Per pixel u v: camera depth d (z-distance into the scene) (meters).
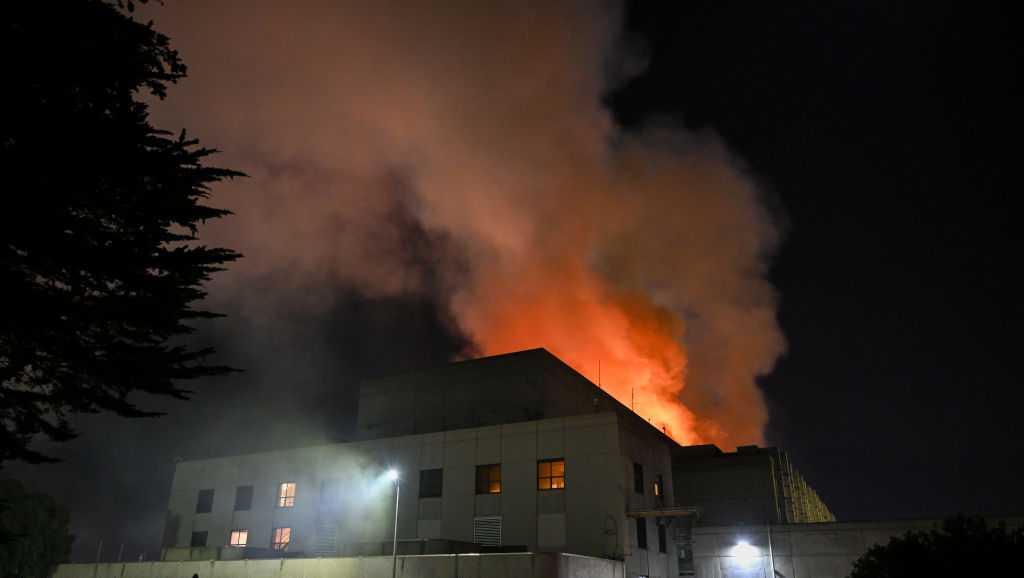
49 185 10.43
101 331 12.20
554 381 52.34
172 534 55.12
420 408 54.62
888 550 19.44
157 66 12.45
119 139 10.81
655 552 42.81
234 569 38.94
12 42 10.30
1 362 12.04
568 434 41.88
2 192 9.80
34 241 10.36
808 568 41.66
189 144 12.66
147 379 12.37
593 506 39.47
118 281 11.90
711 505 64.25
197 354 13.24
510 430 43.78
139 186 11.58
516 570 31.14
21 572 44.88
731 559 43.66
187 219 12.44
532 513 41.03
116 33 11.48
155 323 12.13
